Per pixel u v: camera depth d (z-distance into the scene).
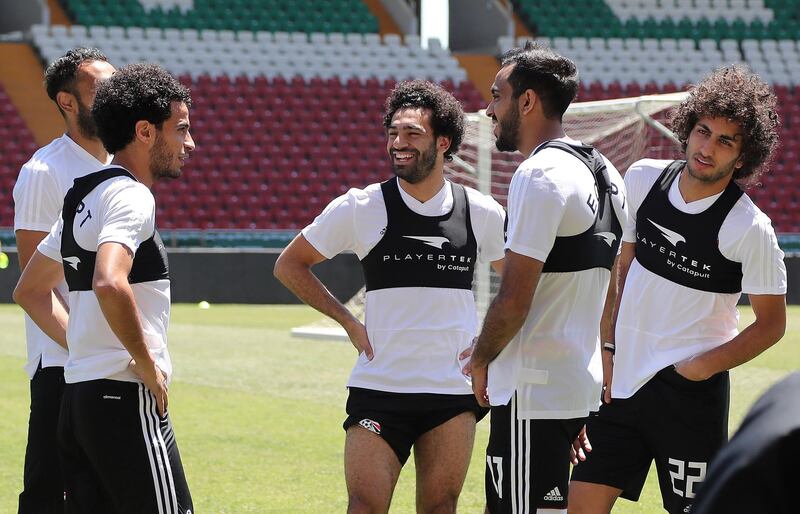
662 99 43.53
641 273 14.59
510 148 12.93
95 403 12.05
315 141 90.19
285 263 14.42
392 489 13.83
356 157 90.44
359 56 97.50
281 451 25.86
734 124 13.46
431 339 13.94
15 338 49.66
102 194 12.09
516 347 12.38
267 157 88.50
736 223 13.79
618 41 103.50
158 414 12.34
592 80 99.06
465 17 110.56
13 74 88.38
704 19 107.00
